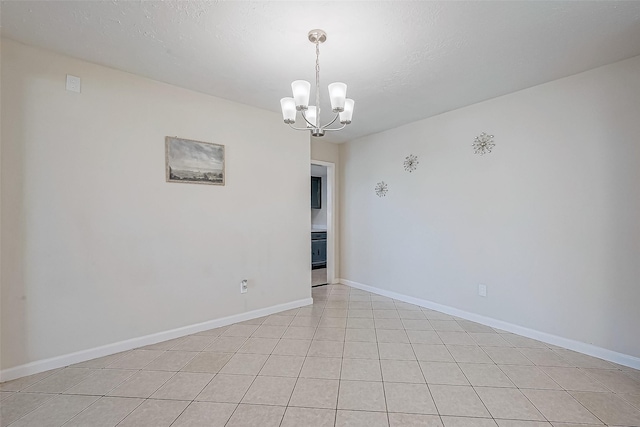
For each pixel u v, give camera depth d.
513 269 2.88
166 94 2.69
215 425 1.61
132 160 2.51
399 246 4.00
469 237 3.22
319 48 2.10
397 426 1.59
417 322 3.15
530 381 2.03
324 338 2.74
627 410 1.73
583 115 2.44
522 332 2.81
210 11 1.72
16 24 1.86
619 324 2.28
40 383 1.99
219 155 3.00
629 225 2.23
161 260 2.66
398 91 2.83
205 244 2.92
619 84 2.27
